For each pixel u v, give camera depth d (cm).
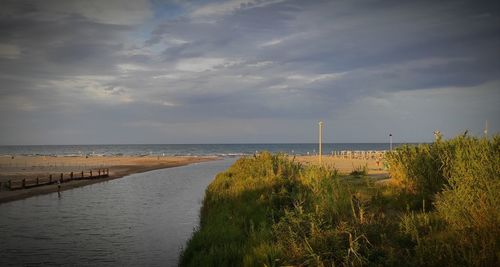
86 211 2283
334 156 7781
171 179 4416
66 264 1260
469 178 797
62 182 3803
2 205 2536
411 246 730
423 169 1262
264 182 1862
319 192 1194
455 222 771
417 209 1081
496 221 680
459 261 609
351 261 677
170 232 1684
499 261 583
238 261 898
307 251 737
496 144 913
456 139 1260
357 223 805
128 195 3002
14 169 5650
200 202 2569
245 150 19962
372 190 1388
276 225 976
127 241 1543
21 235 1675
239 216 1356
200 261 956
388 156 1545
